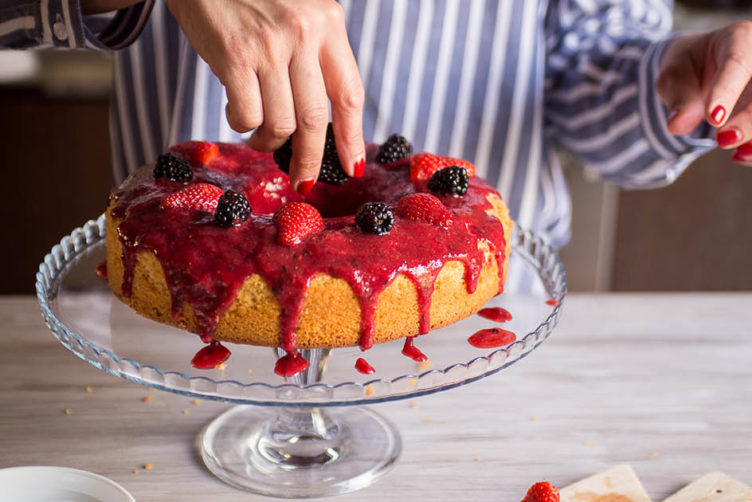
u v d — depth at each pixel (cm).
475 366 68
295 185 67
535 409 79
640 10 101
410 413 79
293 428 76
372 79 97
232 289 68
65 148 138
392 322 70
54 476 67
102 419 77
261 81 64
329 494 70
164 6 94
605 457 74
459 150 100
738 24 79
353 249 69
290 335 69
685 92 82
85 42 76
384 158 79
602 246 152
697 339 89
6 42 76
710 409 79
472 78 98
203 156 78
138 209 72
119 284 73
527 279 84
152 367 66
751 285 159
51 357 83
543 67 100
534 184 102
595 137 99
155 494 70
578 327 90
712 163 151
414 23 95
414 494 71
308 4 64
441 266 70
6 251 143
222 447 74
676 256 158
